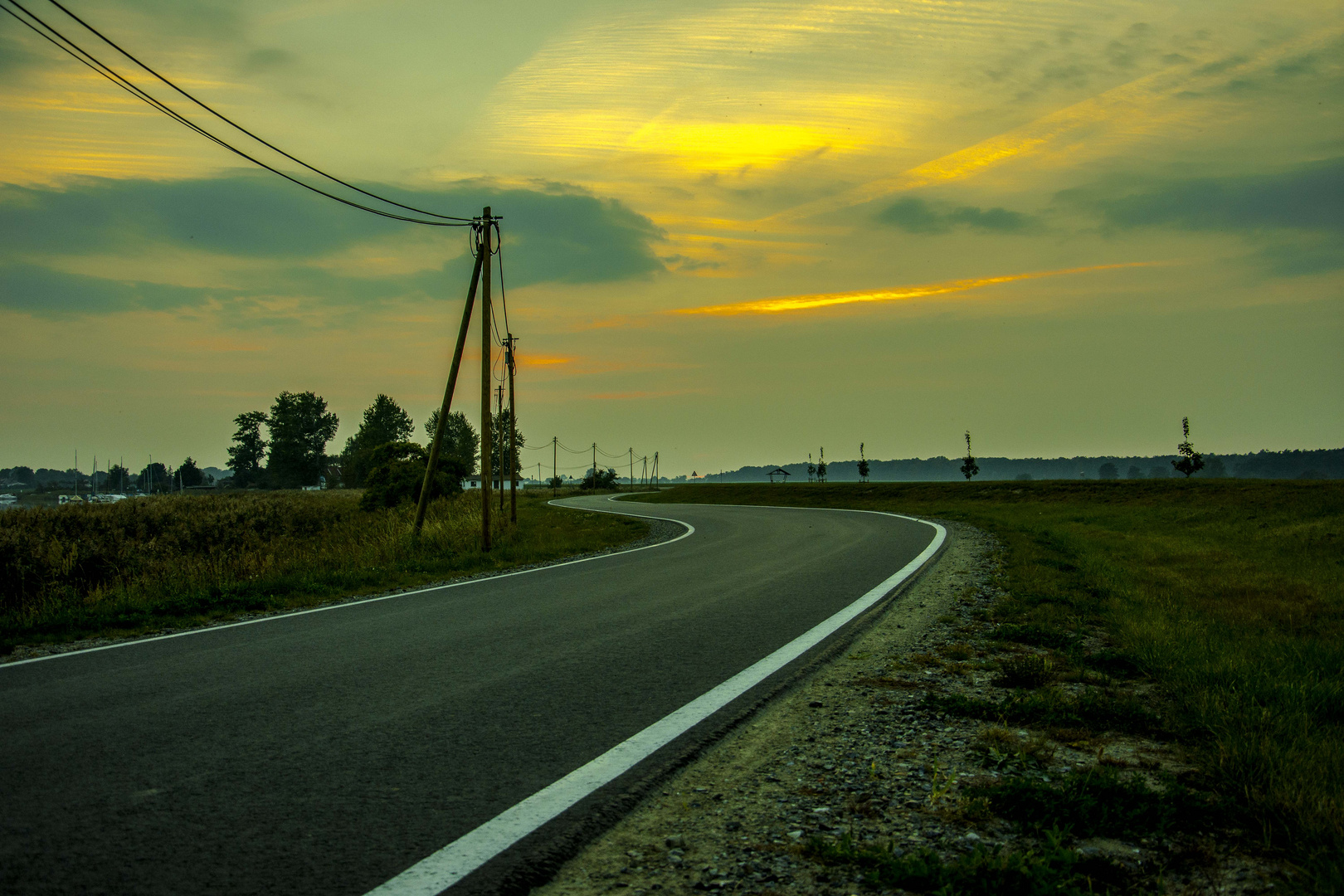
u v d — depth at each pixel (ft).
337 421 370.53
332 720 15.05
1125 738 14.15
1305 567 43.96
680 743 13.78
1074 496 139.03
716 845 9.95
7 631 26.55
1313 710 15.52
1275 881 8.93
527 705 16.08
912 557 46.44
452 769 12.43
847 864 9.39
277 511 90.07
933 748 13.66
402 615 28.17
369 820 10.50
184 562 45.14
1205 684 17.04
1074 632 23.59
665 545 59.98
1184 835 10.14
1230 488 123.03
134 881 8.78
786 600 30.55
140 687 17.78
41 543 46.03
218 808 10.84
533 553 53.16
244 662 20.40
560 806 11.00
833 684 18.11
